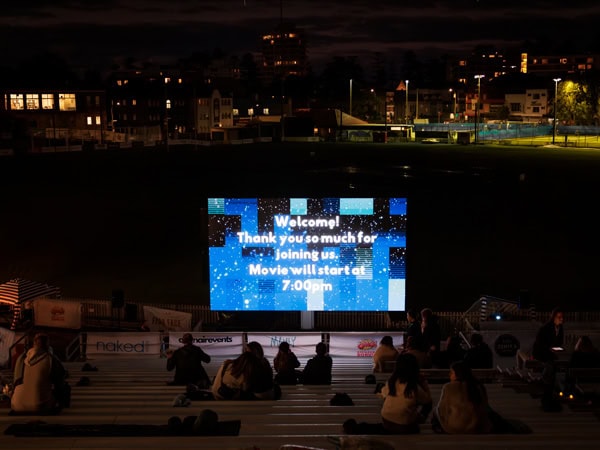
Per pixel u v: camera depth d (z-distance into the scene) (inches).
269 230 917.8
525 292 923.4
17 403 420.8
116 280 1293.1
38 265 1412.4
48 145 4626.0
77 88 5482.3
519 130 5797.2
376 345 812.0
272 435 366.9
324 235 916.0
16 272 1362.0
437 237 1644.9
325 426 390.0
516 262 1413.6
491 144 4881.9
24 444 346.3
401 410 373.1
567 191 2332.7
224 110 6653.5
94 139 5017.2
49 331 941.2
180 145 4785.9
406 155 3838.6
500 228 1752.0
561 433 378.9
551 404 452.4
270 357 818.2
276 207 914.1
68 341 899.4
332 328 975.6
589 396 467.5
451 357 612.7
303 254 921.5
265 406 449.1
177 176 2787.9
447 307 1127.0
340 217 911.7
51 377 425.7
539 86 7687.0
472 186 2455.7
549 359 592.7
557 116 6712.6
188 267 1382.9
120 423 398.6
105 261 1439.5
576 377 475.2
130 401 482.0
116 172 2938.0
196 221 1841.8
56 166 3203.7
